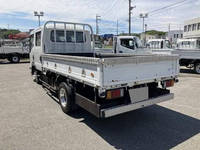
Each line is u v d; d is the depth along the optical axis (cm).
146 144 325
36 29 686
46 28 612
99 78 311
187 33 4919
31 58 809
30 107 521
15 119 435
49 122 418
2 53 1886
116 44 1209
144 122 419
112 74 322
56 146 318
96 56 692
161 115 461
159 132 370
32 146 318
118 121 426
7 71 1312
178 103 553
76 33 673
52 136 353
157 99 396
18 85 820
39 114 466
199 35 4419
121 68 331
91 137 350
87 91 386
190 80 932
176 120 429
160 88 429
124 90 352
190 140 337
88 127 393
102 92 315
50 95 645
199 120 428
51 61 523
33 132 369
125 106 351
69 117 447
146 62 366
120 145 321
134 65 349
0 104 550
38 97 624
